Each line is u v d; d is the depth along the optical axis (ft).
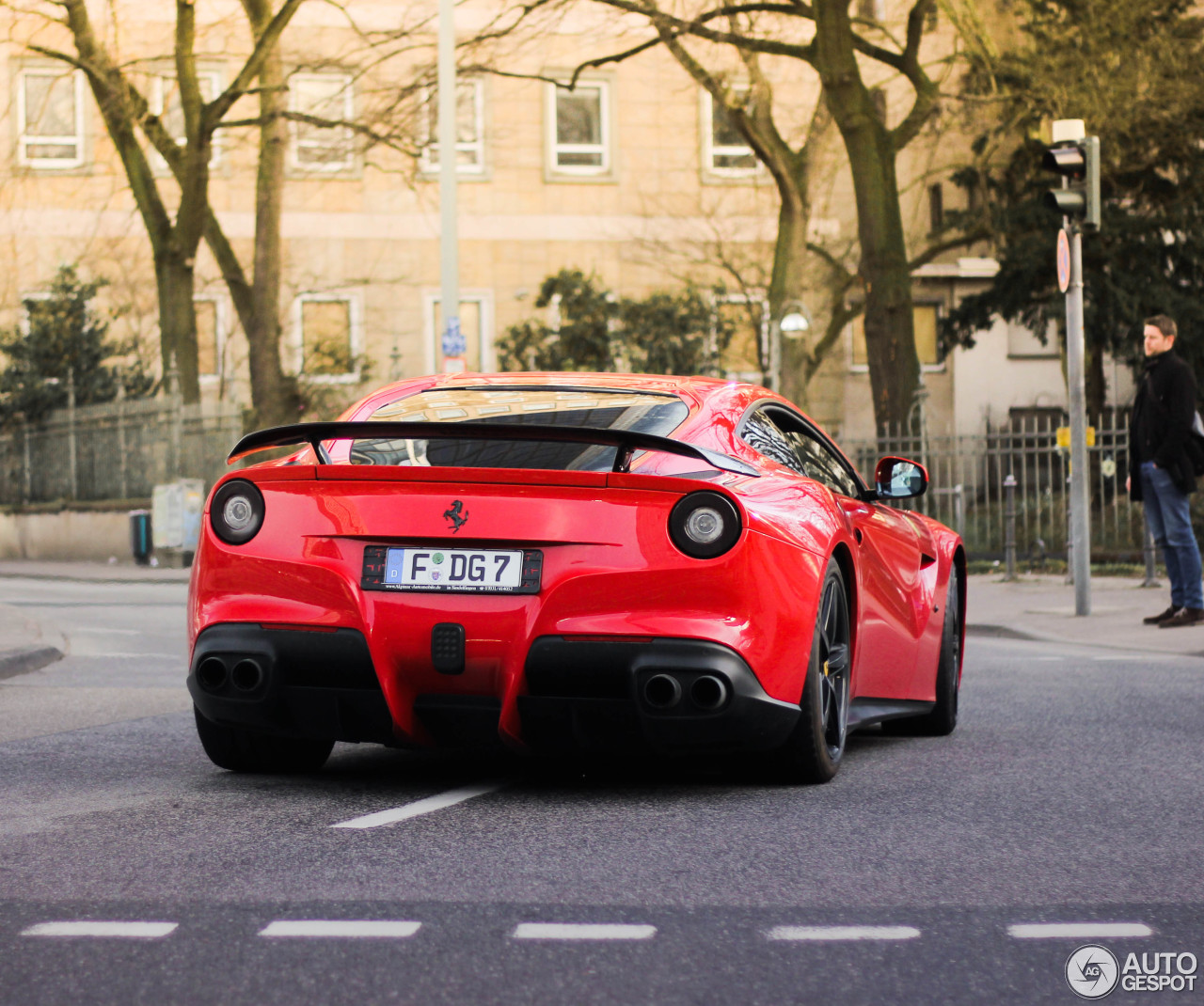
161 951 10.68
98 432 89.25
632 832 14.76
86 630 42.32
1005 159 98.17
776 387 75.05
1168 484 37.88
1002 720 23.59
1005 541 65.10
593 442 15.81
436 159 107.55
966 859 13.66
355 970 10.24
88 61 79.82
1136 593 48.16
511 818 15.46
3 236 104.42
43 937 11.00
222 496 16.69
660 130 109.60
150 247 106.11
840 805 16.28
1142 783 17.67
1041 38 76.84
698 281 106.83
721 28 85.51
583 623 15.47
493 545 15.66
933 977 10.19
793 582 16.20
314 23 104.47
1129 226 91.15
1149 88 77.51
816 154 83.92
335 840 14.34
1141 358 93.04
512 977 10.12
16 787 17.22
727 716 15.60
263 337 80.38
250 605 16.29
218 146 99.71
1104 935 11.25
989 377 118.01
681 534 15.55
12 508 95.81
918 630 21.17
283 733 16.62
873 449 69.72
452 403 18.21
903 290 70.44
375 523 15.87
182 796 16.62
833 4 69.72
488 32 75.72
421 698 16.01
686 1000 9.66
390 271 108.17
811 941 11.00
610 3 72.90
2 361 100.42
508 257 109.19
